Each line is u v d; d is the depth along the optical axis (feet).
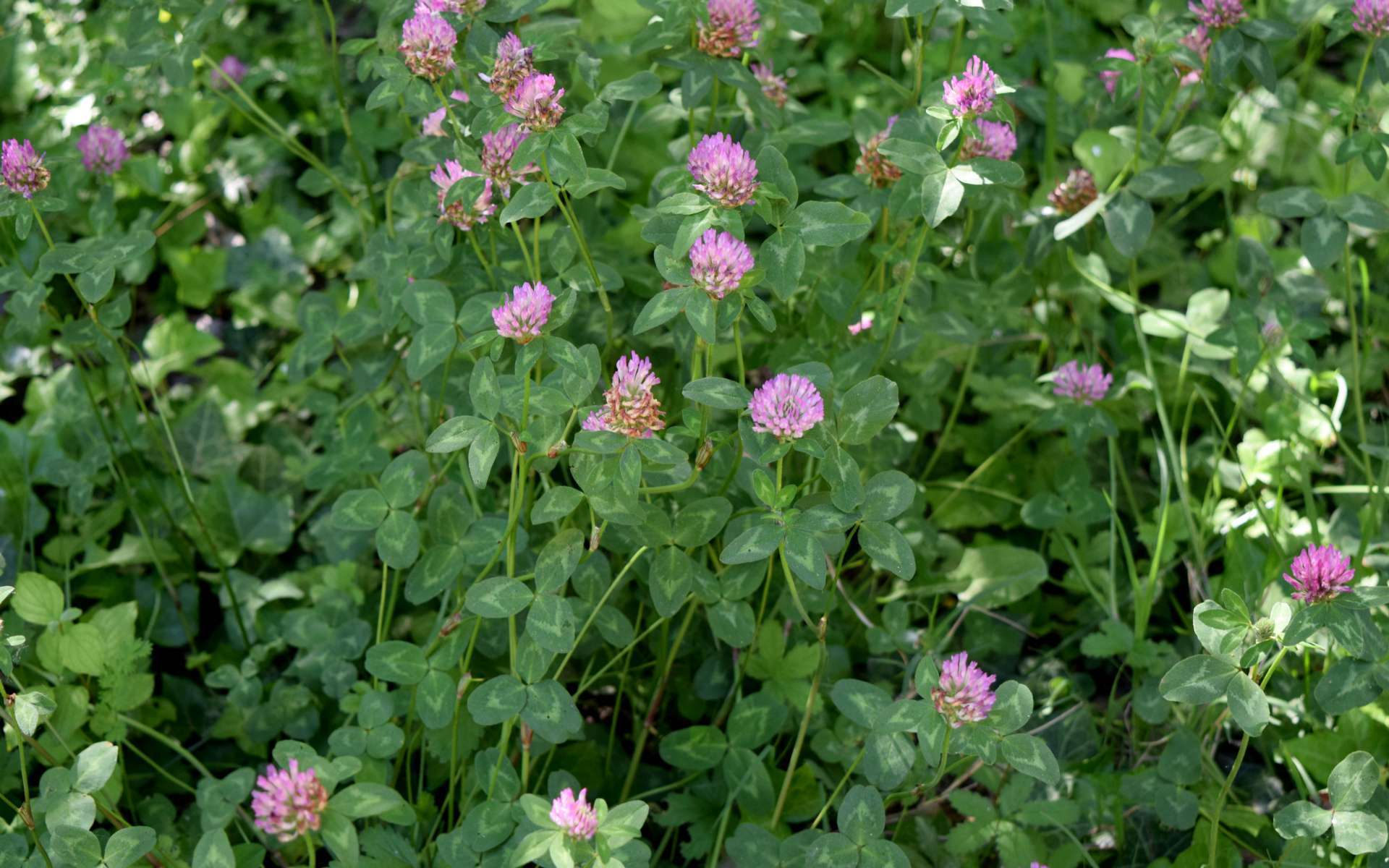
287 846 3.53
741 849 3.36
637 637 3.76
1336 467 4.15
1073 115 4.53
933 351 4.28
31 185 3.55
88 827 3.19
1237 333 3.94
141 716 3.84
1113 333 4.43
